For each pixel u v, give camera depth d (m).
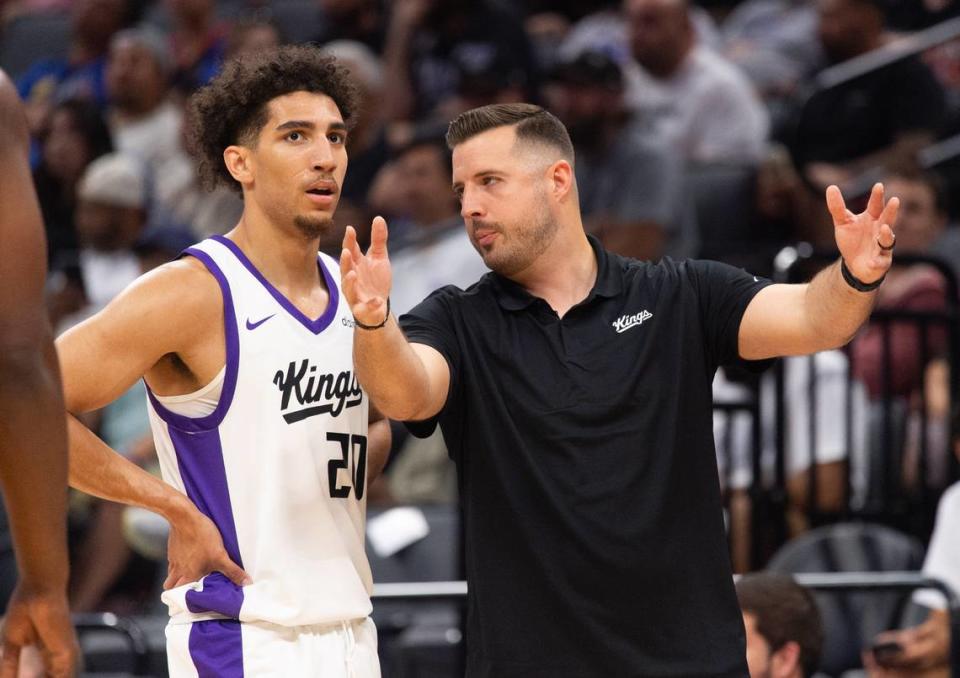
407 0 25.45
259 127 9.08
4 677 6.01
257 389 8.98
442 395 8.77
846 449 16.59
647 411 8.88
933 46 22.86
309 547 9.08
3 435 5.82
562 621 8.70
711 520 8.92
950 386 16.89
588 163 21.44
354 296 7.91
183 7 26.98
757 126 24.78
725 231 23.23
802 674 11.48
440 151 20.47
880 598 15.35
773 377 17.08
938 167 23.34
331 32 27.27
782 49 27.73
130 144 24.86
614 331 9.05
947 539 14.80
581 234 9.41
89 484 8.78
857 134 23.08
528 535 8.76
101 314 8.80
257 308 9.03
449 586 12.96
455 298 9.32
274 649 8.91
